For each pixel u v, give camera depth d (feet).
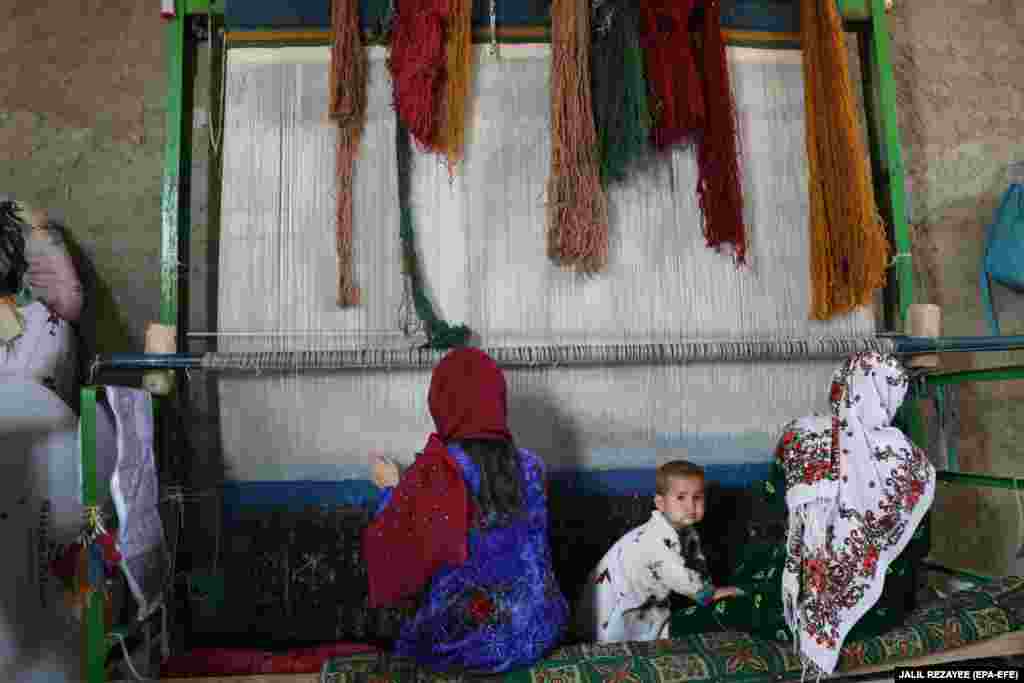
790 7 7.96
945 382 7.54
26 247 7.69
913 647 5.65
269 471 7.06
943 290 9.42
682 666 5.44
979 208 9.52
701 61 7.54
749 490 7.45
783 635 5.71
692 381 7.45
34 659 6.24
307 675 5.68
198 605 7.56
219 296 7.16
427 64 6.93
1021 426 9.30
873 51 8.18
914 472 5.71
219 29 7.77
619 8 7.25
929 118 9.53
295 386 7.10
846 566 5.56
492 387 5.64
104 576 5.69
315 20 7.39
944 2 9.71
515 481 5.46
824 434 5.84
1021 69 9.73
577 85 7.16
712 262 7.58
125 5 8.65
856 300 7.42
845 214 7.43
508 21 7.52
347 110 7.12
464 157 7.36
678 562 6.15
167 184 7.19
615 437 7.36
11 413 6.30
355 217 7.27
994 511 9.20
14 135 8.41
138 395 6.25
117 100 8.54
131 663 6.23
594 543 7.30
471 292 7.29
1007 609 6.01
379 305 7.23
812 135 7.66
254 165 7.28
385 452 7.11
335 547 7.07
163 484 6.99
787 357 7.41
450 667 5.32
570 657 5.54
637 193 7.54
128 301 8.43
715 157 7.41
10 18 8.51
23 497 6.29
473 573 5.28
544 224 7.38
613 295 7.43
